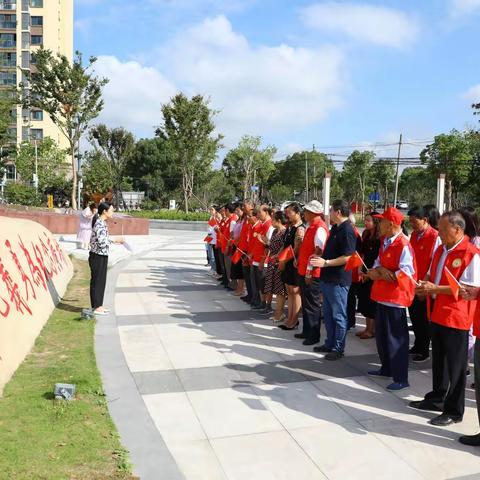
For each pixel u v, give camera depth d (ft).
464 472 11.72
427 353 19.92
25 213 66.64
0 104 92.53
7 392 14.94
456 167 98.84
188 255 51.52
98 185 121.49
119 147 136.36
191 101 96.17
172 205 127.75
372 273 16.74
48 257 28.53
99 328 22.66
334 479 11.32
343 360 19.35
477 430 13.79
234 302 29.01
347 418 14.37
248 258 27.81
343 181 160.04
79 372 16.83
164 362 18.49
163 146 167.53
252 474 11.44
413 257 16.28
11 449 11.68
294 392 16.11
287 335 22.54
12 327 17.53
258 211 26.63
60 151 140.46
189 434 13.19
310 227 20.76
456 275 13.87
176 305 27.91
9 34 173.78
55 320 23.31
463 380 14.05
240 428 13.60
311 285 20.80
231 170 164.96
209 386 16.38
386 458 12.26
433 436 13.42
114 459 11.61
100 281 25.18
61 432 12.67
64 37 188.55
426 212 19.57
